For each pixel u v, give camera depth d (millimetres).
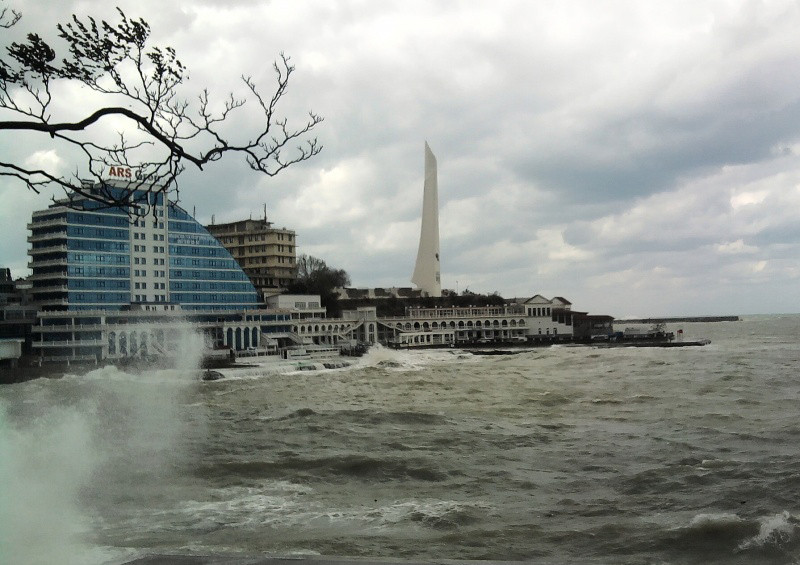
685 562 19516
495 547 21016
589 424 45688
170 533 21891
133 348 122750
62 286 122188
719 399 56625
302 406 60969
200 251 144500
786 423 43000
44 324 118312
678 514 24125
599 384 74500
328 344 156750
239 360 125750
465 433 42594
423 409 56562
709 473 29594
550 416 50562
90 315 120062
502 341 180125
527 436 41094
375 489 28875
